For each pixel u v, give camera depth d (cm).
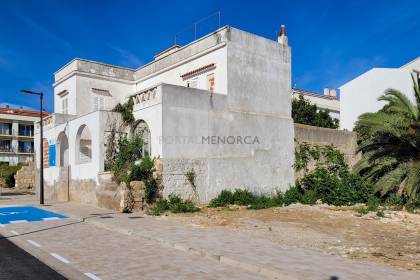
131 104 1909
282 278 699
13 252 928
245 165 2044
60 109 2641
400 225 1368
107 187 1769
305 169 2350
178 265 799
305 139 2405
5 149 6084
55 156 2353
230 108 1998
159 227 1244
